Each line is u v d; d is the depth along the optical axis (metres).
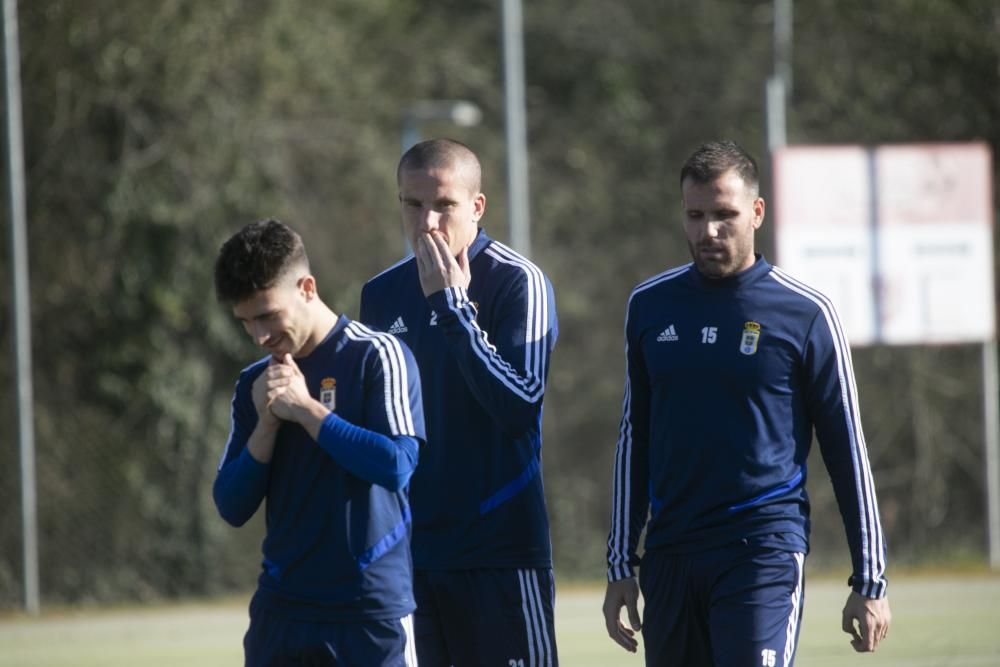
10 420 64.69
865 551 18.83
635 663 35.56
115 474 65.94
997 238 75.94
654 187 94.50
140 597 64.56
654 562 19.47
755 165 19.27
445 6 97.00
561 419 84.69
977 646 36.53
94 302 70.75
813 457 74.75
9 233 52.88
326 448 16.42
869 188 61.38
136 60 69.94
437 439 20.05
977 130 80.19
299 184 77.81
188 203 72.06
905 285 61.62
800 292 19.05
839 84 83.44
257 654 17.09
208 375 72.62
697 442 18.97
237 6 72.44
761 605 18.56
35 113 69.12
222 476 17.06
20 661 39.38
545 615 20.20
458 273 19.02
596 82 96.69
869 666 33.38
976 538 73.62
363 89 81.38
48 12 68.25
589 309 88.62
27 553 53.38
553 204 92.06
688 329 19.12
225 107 72.88
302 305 16.80
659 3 96.44
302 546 16.89
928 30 80.19
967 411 76.94
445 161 19.34
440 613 20.14
